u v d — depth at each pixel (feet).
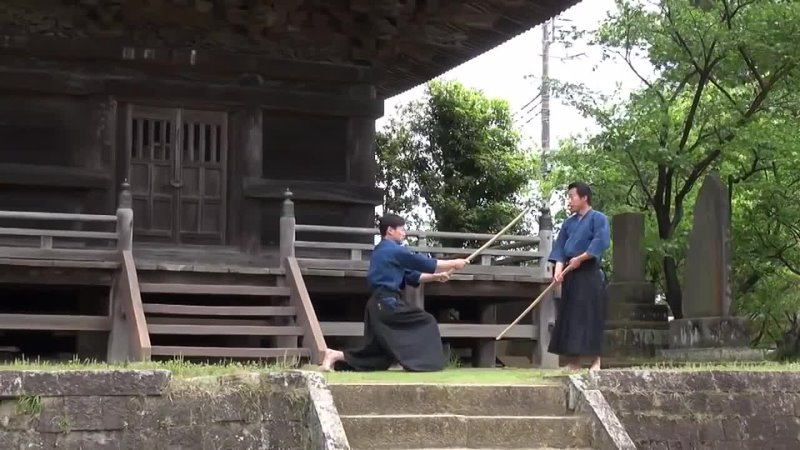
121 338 40.24
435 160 103.40
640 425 28.71
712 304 51.03
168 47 49.55
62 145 47.91
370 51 53.06
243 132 50.49
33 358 46.88
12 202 47.24
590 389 28.02
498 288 46.32
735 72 63.77
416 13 53.21
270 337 44.11
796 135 61.67
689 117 63.62
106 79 48.42
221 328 39.29
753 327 81.97
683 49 63.05
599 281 32.76
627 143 63.16
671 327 52.70
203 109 50.31
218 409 25.76
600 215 32.83
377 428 25.75
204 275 42.16
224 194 50.34
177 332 38.63
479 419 26.45
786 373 30.99
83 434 24.70
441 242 99.19
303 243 43.86
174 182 49.52
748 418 30.07
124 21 48.91
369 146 52.75
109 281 41.32
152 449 25.11
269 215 50.90
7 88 46.98
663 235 67.46
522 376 30.40
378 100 52.85
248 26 50.60
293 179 51.42
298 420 25.72
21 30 47.50
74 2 48.06
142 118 49.39
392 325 32.81
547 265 46.52
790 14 58.75
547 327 46.26
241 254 49.96
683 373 29.66
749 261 69.67
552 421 26.89
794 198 66.18
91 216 41.22
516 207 100.07
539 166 77.46
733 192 66.59
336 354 33.96
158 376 25.53
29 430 24.30
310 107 51.55
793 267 71.51
